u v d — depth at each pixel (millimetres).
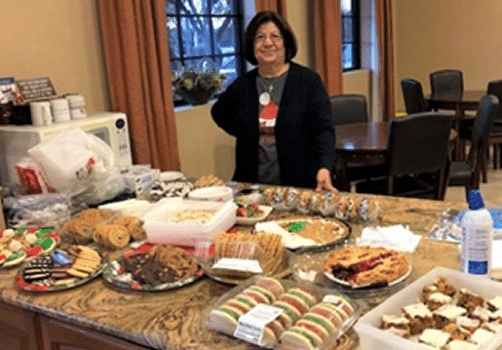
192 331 1130
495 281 1156
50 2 2500
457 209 1732
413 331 1037
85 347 1279
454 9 6059
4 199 1909
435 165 3002
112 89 2760
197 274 1383
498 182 4762
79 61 2674
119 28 2732
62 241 1725
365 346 1007
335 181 3443
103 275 1418
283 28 2373
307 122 2443
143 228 1668
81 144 1988
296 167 2467
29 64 2428
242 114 2520
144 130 2875
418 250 1447
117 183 2068
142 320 1192
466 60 6141
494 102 3301
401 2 6320
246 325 1055
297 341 1018
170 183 2188
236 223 1765
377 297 1230
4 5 2299
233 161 3895
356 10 5875
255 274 1302
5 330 1460
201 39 3869
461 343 967
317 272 1354
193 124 3492
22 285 1390
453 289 1154
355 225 1681
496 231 1440
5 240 1641
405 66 6484
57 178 1932
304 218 1744
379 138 3385
